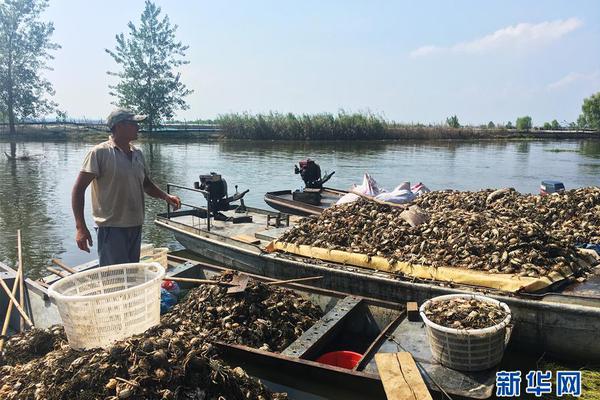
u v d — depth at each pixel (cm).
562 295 512
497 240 620
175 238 1070
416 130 4747
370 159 2819
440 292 584
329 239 745
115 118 511
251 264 809
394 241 692
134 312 415
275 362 471
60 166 2494
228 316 544
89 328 397
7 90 4516
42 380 381
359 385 438
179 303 621
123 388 348
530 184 1888
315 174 1223
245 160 2792
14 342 488
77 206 498
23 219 1291
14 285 587
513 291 545
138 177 530
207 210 927
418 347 490
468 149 3656
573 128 6494
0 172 2252
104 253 523
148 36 4906
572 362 513
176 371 363
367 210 796
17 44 4506
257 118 4534
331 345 557
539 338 521
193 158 2916
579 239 740
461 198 919
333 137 4466
